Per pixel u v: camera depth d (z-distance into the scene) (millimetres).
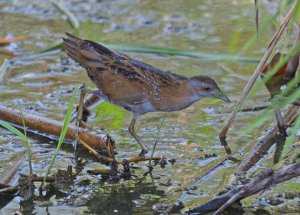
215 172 10578
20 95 13062
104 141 11180
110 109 12719
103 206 9742
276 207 9531
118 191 10133
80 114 11516
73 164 10914
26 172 10594
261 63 11484
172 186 10219
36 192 10094
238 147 11328
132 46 14070
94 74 11406
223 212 9430
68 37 11945
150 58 14609
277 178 9250
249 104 12680
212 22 16031
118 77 11266
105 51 11500
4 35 15461
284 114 12039
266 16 15273
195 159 11008
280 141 11375
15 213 9461
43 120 11781
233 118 11562
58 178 10312
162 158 10914
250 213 9398
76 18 16359
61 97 13016
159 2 17266
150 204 9758
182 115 12492
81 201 9875
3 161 10875
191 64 14344
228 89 13250
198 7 16859
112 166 10617
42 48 14945
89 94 12961
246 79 13625
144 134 11836
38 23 16109
